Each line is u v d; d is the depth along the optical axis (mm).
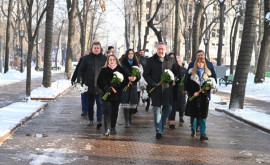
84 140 7488
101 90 8891
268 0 23719
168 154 6465
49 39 17344
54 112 11555
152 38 76875
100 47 9141
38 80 30344
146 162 5910
